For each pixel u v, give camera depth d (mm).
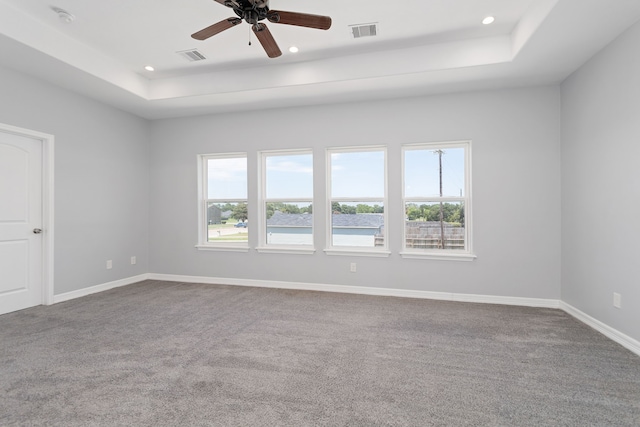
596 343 2574
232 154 4762
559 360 2283
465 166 3945
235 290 4328
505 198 3701
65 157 3799
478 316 3256
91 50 3385
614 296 2633
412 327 2947
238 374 2094
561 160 3506
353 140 4211
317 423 1613
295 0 2592
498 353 2402
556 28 2490
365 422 1623
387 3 2633
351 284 4223
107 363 2234
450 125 3877
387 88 3764
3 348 2471
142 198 4945
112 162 4422
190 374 2090
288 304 3676
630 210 2445
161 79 4129
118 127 4508
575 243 3219
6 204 3297
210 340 2645
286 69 3721
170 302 3746
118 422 1610
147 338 2682
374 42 3260
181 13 2766
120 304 3658
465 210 3934
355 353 2408
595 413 1688
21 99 3338
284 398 1829
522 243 3652
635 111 2389
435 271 3926
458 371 2137
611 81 2658
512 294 3686
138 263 4875
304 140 4395
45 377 2043
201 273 4824
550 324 3014
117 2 2605
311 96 4035
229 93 3936
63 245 3785
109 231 4383
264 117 4543
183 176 4891
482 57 3150
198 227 4848
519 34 2857
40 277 3609
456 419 1646
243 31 3047
